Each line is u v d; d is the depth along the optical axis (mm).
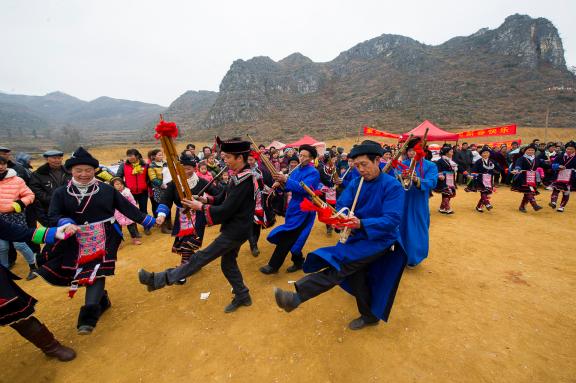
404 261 2797
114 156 57906
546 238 5793
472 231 6309
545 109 67750
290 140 80062
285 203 7191
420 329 3074
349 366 2615
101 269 3068
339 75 131000
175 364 2736
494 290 3828
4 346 3078
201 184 4465
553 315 3283
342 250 2738
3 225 2543
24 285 4516
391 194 2643
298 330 3104
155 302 3768
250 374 2580
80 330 2916
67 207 3039
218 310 3521
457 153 13289
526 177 7875
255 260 4973
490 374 2500
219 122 116500
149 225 3477
